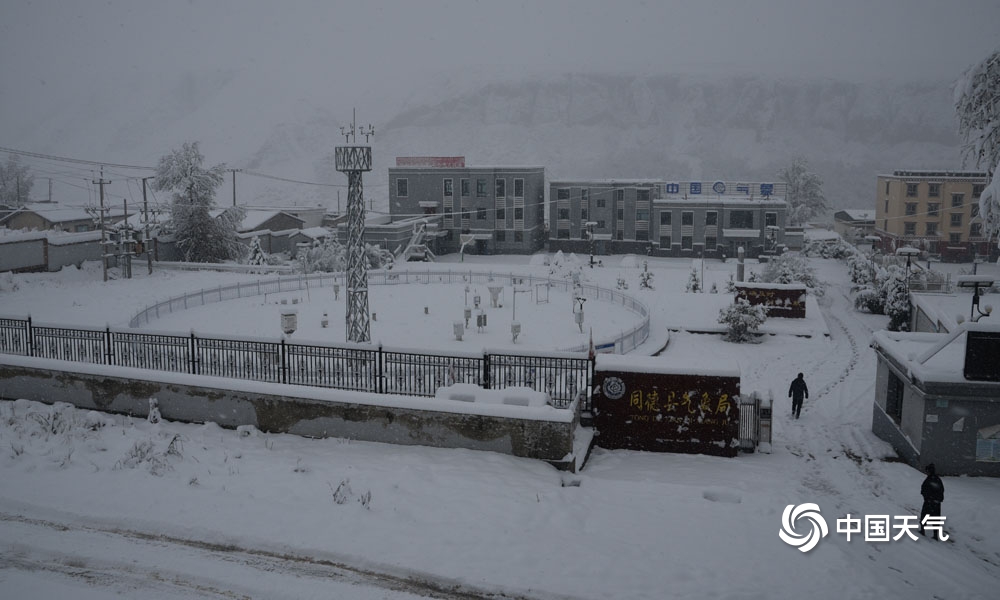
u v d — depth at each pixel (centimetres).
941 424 1659
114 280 4950
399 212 8188
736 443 1703
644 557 1022
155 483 1182
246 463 1309
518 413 1424
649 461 1631
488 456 1409
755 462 1691
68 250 5091
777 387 2645
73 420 1537
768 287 3934
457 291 4800
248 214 7775
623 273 6125
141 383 1642
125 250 5053
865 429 2066
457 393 1515
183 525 1045
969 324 1628
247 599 877
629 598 899
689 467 1595
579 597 898
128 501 1116
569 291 4806
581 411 1753
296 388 1527
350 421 1502
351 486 1202
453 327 3512
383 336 3362
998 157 2875
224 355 1842
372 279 5250
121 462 1257
